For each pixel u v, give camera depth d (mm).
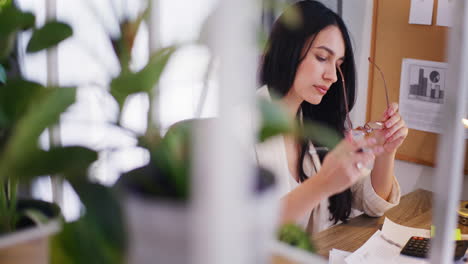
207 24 226
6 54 603
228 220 224
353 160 1443
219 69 226
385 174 1864
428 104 2398
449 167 410
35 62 1414
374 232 1693
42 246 459
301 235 429
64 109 356
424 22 2340
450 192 412
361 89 2588
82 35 1546
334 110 1948
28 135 350
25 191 701
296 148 1827
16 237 453
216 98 228
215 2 225
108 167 414
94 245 392
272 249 398
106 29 429
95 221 392
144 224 271
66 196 1221
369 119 2584
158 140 384
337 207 1898
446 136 412
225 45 222
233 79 224
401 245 1580
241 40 224
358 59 2549
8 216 600
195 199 227
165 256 267
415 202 1970
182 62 388
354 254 1505
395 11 2426
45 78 1426
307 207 1468
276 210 289
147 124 391
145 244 273
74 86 365
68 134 1166
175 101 1766
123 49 421
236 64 224
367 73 2559
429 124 2412
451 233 414
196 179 226
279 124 316
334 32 1877
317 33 1850
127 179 319
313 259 411
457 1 400
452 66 406
